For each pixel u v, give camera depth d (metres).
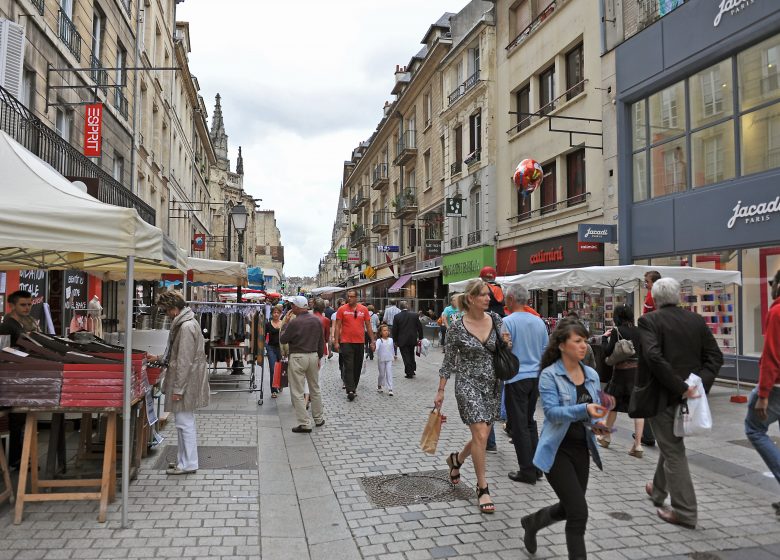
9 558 3.44
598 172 14.80
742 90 10.61
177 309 5.38
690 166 11.83
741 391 9.84
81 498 4.12
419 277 28.42
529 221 18.55
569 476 3.26
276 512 4.34
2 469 4.37
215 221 52.69
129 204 13.78
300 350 7.18
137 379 4.73
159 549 3.62
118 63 16.45
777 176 9.70
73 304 11.30
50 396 4.15
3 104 7.97
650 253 12.81
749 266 10.40
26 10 9.41
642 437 6.37
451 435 6.95
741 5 10.29
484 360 4.53
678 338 4.03
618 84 13.76
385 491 4.83
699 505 4.50
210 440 6.59
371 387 11.31
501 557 3.57
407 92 32.06
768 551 3.66
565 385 3.36
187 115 32.44
